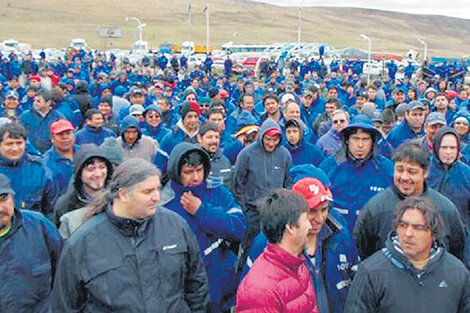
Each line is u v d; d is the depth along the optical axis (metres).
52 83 18.25
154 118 9.80
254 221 6.71
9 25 120.50
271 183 6.71
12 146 5.75
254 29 153.50
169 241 3.64
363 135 5.54
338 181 5.74
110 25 132.75
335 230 4.25
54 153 6.64
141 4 165.62
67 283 3.50
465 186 5.66
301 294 3.47
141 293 3.48
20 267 4.05
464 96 15.95
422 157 4.42
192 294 3.87
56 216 4.95
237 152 8.05
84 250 3.46
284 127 8.93
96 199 3.63
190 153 4.67
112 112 11.48
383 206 4.59
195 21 154.75
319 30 172.62
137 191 3.44
